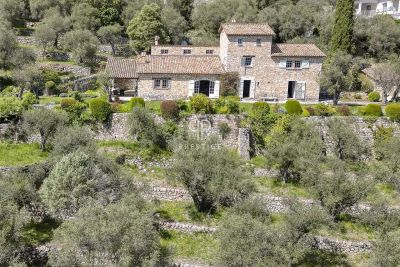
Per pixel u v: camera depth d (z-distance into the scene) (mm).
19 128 40000
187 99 50656
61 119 38844
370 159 42625
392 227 31375
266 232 24016
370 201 36312
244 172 35031
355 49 69812
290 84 53781
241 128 41750
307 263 29922
